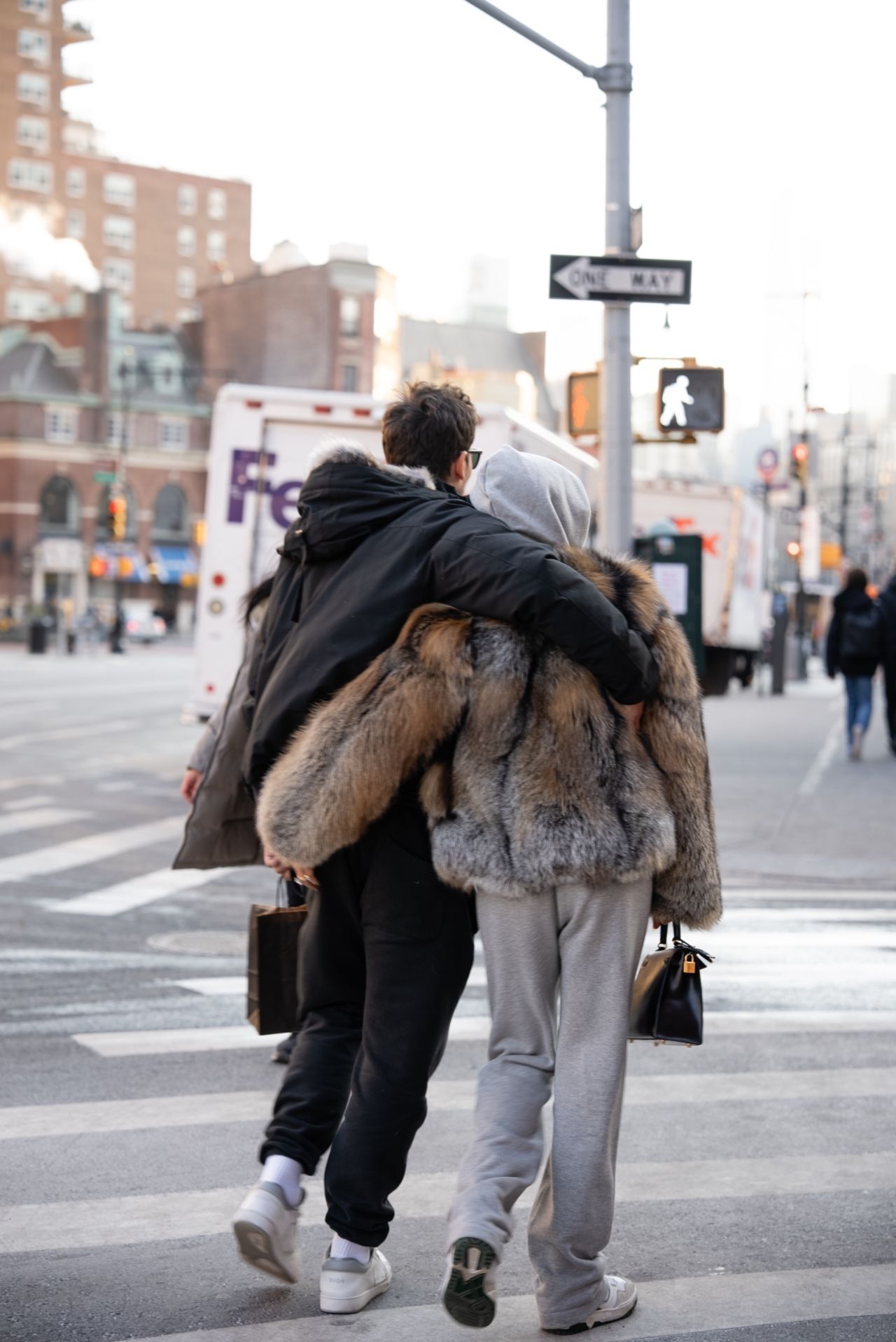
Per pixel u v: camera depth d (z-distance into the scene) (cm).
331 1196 451
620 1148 634
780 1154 627
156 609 11325
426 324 15175
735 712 3638
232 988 934
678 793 438
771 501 5328
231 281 12444
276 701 449
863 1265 505
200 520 11450
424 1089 448
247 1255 448
